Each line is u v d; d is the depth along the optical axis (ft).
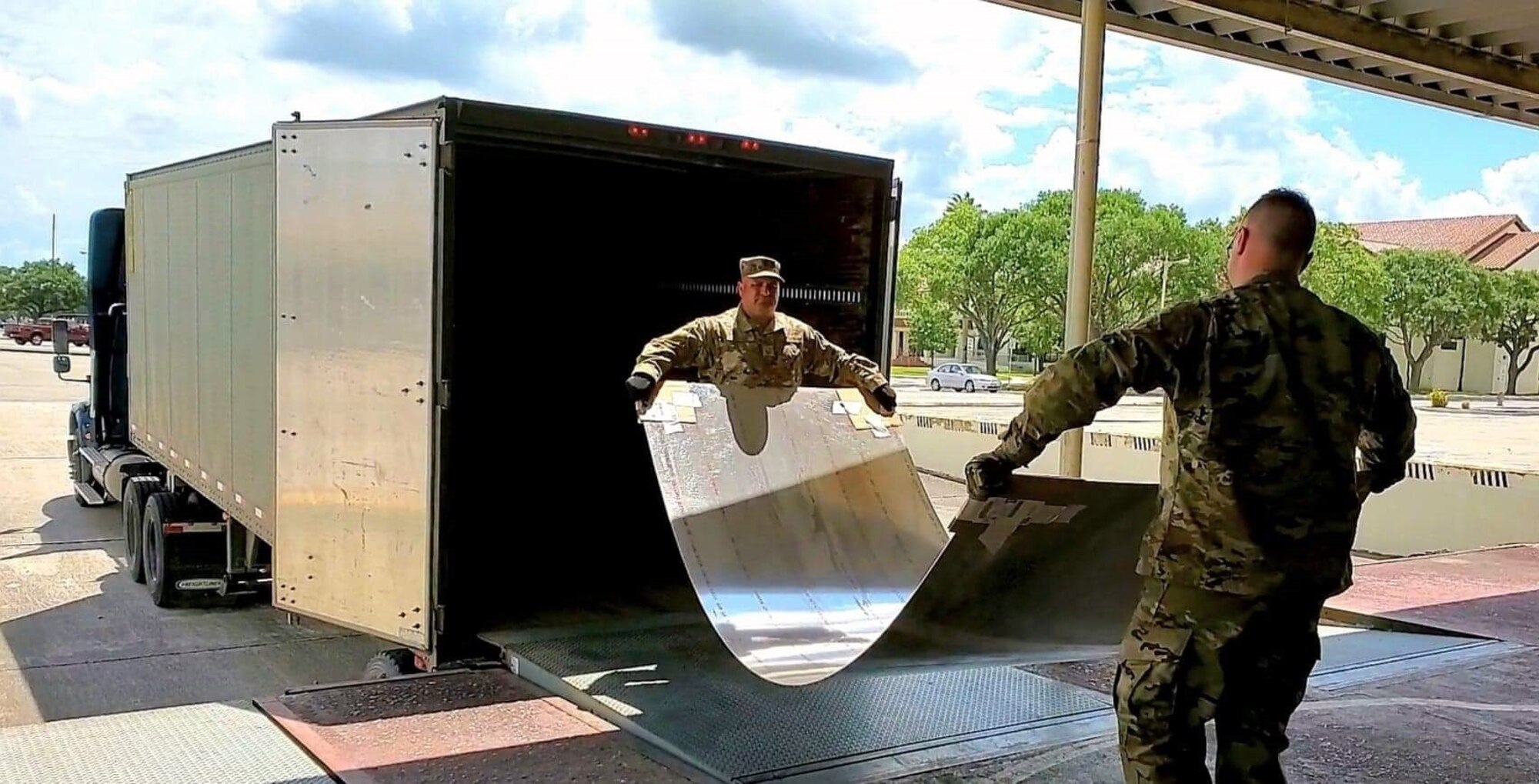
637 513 19.40
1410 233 216.95
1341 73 30.71
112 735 11.50
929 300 166.20
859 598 13.25
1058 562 9.46
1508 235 204.44
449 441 13.02
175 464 22.02
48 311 264.31
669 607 16.35
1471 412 126.00
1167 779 8.21
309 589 14.28
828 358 15.65
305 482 14.20
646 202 19.27
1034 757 11.50
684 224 19.06
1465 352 188.96
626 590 17.34
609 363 19.72
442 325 12.82
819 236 17.49
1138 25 26.02
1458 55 29.40
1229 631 7.95
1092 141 22.40
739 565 12.84
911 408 88.33
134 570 24.09
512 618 15.37
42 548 27.71
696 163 15.34
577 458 19.95
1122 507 9.11
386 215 13.17
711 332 14.74
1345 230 163.63
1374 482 9.21
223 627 20.58
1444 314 168.45
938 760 11.27
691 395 14.16
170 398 22.35
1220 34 27.63
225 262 18.24
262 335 16.28
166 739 11.35
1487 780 11.74
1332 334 8.30
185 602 21.72
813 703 12.60
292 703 12.32
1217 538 7.97
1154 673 8.21
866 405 15.76
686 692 12.57
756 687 12.86
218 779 10.37
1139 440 36.86
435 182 12.75
